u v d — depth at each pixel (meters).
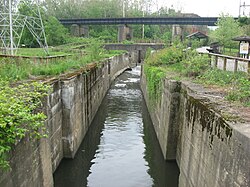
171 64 20.59
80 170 10.83
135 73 44.78
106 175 10.49
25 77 11.34
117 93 27.34
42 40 43.88
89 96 15.88
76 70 14.65
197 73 12.84
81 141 13.38
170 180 10.20
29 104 5.86
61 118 10.88
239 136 4.69
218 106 6.77
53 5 83.94
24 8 39.75
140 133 15.34
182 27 60.78
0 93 5.26
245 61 10.24
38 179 6.89
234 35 34.25
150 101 18.50
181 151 9.73
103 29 75.94
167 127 11.02
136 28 77.62
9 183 5.14
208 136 6.32
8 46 24.33
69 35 59.81
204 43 34.88
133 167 11.16
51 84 9.41
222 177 5.32
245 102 7.20
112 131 15.62
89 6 84.94
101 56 27.06
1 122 4.21
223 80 10.62
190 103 8.29
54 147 9.85
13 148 5.31
